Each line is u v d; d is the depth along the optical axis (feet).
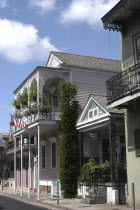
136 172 44.65
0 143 117.91
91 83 73.72
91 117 57.36
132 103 44.55
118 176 49.60
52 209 47.16
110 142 50.88
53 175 73.05
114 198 48.62
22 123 66.23
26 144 89.20
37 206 51.65
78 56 81.51
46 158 78.28
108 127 55.67
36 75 69.51
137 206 43.68
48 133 76.33
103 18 48.47
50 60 80.18
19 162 101.96
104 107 52.90
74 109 63.93
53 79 73.77
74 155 61.46
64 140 62.18
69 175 60.59
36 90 69.82
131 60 47.32
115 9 46.06
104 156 61.82
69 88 64.90
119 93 44.16
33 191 81.35
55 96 75.77
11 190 91.76
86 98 72.23
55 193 65.31
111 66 80.48
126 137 47.34
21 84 79.20
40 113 66.08
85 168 53.57
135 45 47.19
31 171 87.30
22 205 53.62
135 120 45.50
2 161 122.72
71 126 62.75
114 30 49.24
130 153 46.24
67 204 50.80
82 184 57.21
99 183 51.24
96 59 83.66
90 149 62.39
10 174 119.96
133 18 47.47
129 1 43.50
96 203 50.08
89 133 63.10
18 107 75.56
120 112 51.98
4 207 50.98
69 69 71.61
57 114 67.41
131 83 42.63
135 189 44.47
